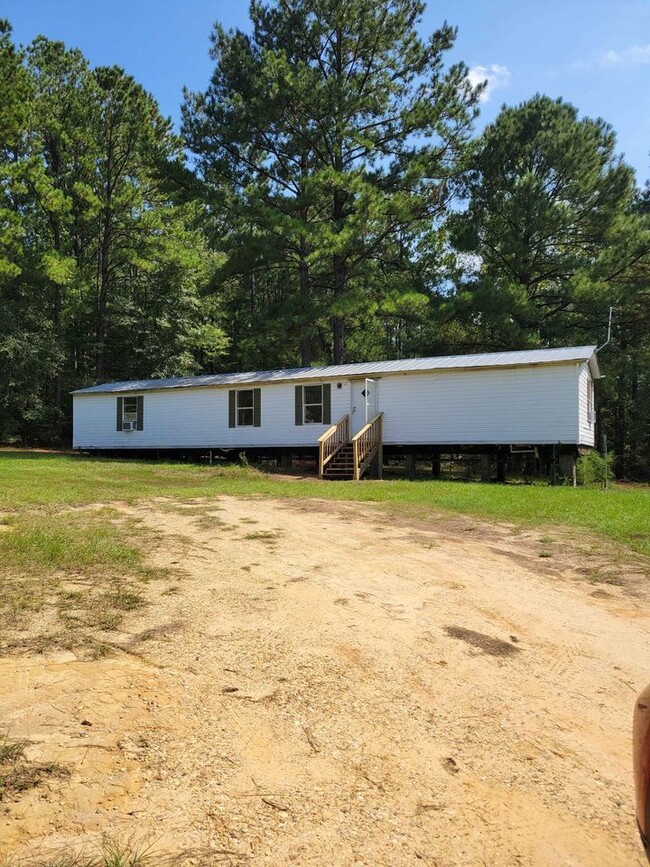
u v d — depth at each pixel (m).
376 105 23.97
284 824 2.12
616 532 7.96
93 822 2.06
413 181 23.53
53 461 18.28
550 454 16.52
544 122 26.86
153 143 24.97
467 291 25.55
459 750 2.72
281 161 25.36
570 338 25.55
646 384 30.44
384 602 4.78
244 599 4.63
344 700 3.12
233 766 2.46
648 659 3.95
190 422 21.25
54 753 2.44
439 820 2.21
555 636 4.29
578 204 26.36
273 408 19.83
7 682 3.00
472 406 17.06
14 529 6.59
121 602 4.35
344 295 23.73
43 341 26.14
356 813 2.21
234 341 33.75
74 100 26.23
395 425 18.00
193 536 7.00
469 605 4.85
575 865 2.02
